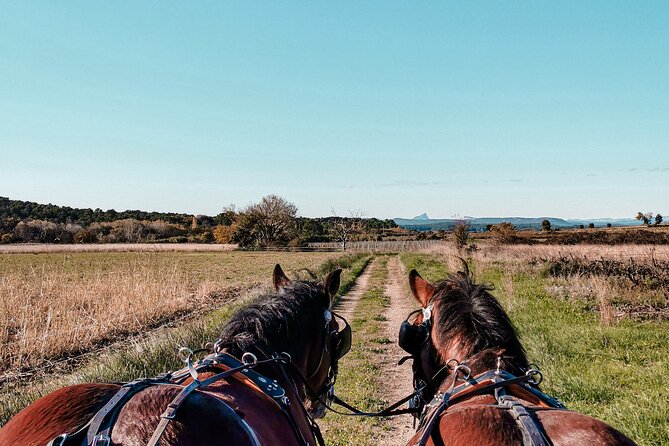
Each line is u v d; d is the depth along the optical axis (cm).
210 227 11119
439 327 326
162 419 189
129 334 1270
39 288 1884
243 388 259
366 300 1852
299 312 342
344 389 825
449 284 346
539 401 254
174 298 1672
